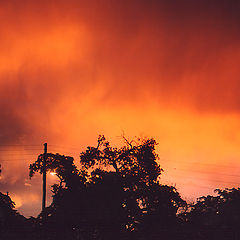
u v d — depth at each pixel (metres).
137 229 64.19
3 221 58.69
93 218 64.25
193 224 62.03
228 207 63.25
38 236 59.59
